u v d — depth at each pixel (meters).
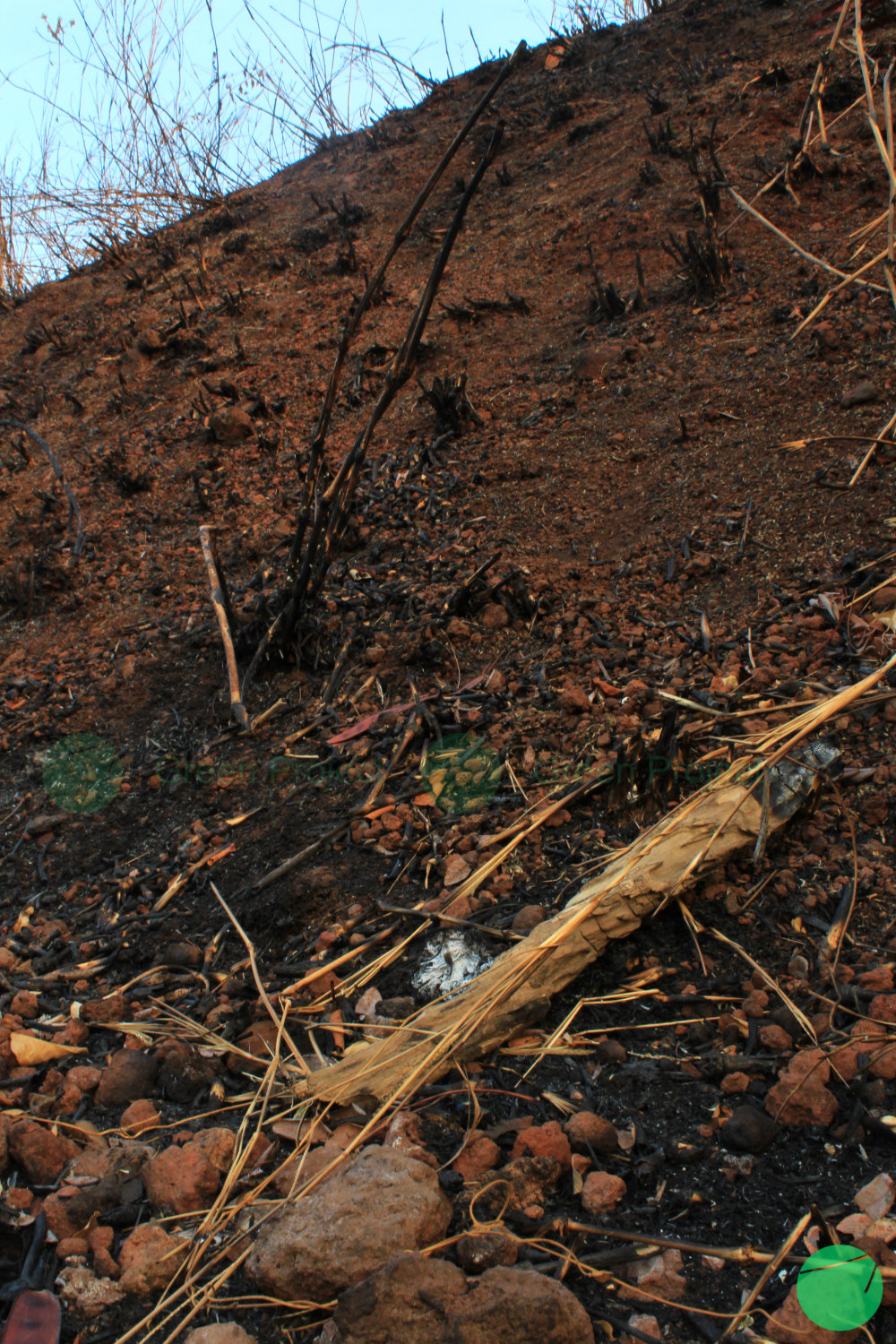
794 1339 1.33
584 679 2.97
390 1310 1.36
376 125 8.86
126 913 2.61
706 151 5.82
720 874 2.15
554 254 5.79
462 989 1.99
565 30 8.72
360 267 6.47
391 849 2.53
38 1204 1.74
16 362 7.25
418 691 3.12
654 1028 1.91
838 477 3.48
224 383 5.50
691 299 4.84
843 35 6.02
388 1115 1.81
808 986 1.90
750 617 3.03
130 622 4.03
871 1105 1.64
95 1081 2.03
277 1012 2.15
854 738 2.42
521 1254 1.50
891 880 2.07
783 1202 1.53
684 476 3.81
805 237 4.85
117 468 5.07
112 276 8.17
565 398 4.51
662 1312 1.41
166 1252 1.59
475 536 3.85
